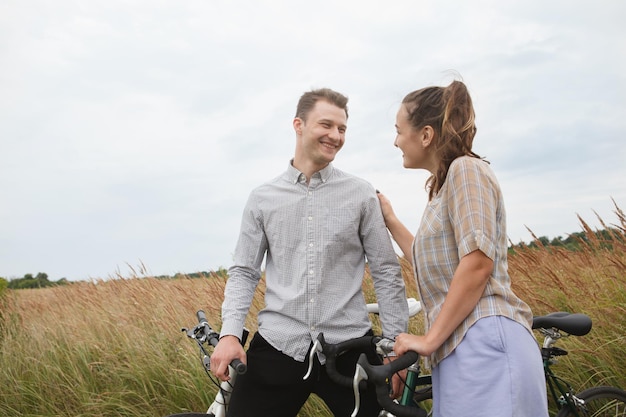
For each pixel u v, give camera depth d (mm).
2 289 7945
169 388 4508
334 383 2297
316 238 2320
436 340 1766
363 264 2422
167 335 5234
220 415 2400
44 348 5680
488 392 1750
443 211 1907
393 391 2295
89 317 6348
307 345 2277
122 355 5152
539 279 4277
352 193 2367
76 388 4797
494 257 1838
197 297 5715
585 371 3385
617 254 4156
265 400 2322
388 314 2346
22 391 4969
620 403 2723
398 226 2484
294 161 2445
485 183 1828
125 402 4469
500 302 1827
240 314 2320
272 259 2426
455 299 1770
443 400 1860
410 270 5211
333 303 2297
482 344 1780
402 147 2082
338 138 2314
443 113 1957
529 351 1790
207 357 2332
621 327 3502
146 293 6344
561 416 2533
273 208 2385
